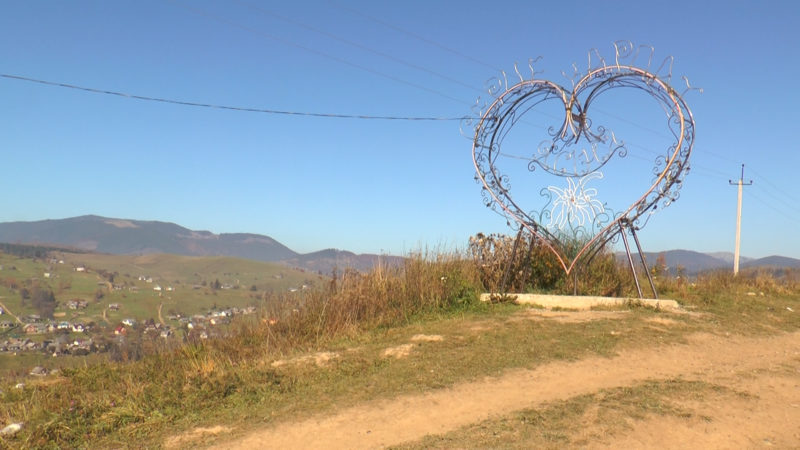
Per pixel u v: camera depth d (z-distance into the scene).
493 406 5.74
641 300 10.60
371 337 8.60
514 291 11.63
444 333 8.52
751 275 16.44
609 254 13.09
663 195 10.36
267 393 6.29
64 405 6.19
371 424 5.41
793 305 12.28
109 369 7.90
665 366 7.17
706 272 15.98
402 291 10.45
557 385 6.36
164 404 6.01
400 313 9.92
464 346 7.85
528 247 11.98
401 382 6.52
